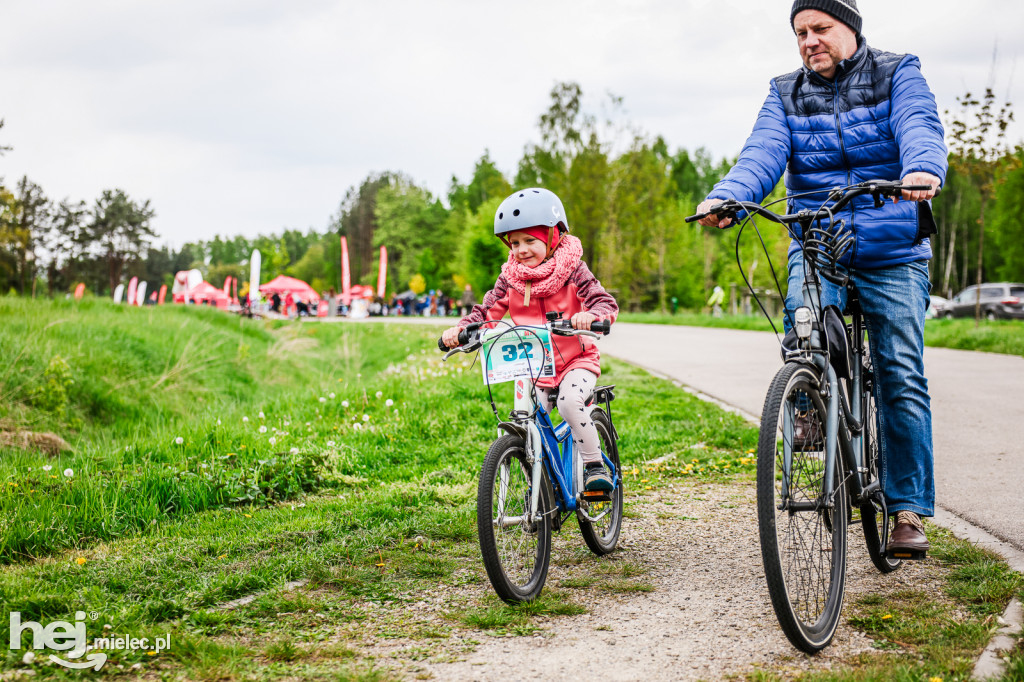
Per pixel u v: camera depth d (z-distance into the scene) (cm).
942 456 618
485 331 372
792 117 378
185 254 15762
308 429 775
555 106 4656
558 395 383
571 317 373
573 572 399
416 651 306
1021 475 549
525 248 383
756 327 2261
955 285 6962
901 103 352
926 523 452
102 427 971
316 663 297
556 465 385
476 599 360
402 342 2231
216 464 593
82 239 9931
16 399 925
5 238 3625
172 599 354
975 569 366
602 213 4647
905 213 346
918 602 337
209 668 291
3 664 295
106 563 406
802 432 307
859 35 370
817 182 373
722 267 6350
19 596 353
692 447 688
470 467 647
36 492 512
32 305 1469
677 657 295
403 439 728
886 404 356
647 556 421
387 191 10338
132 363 1225
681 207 5984
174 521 507
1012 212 5766
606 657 296
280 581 379
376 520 477
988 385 979
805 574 302
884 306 354
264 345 1948
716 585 371
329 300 5069
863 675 266
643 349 1597
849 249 350
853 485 337
